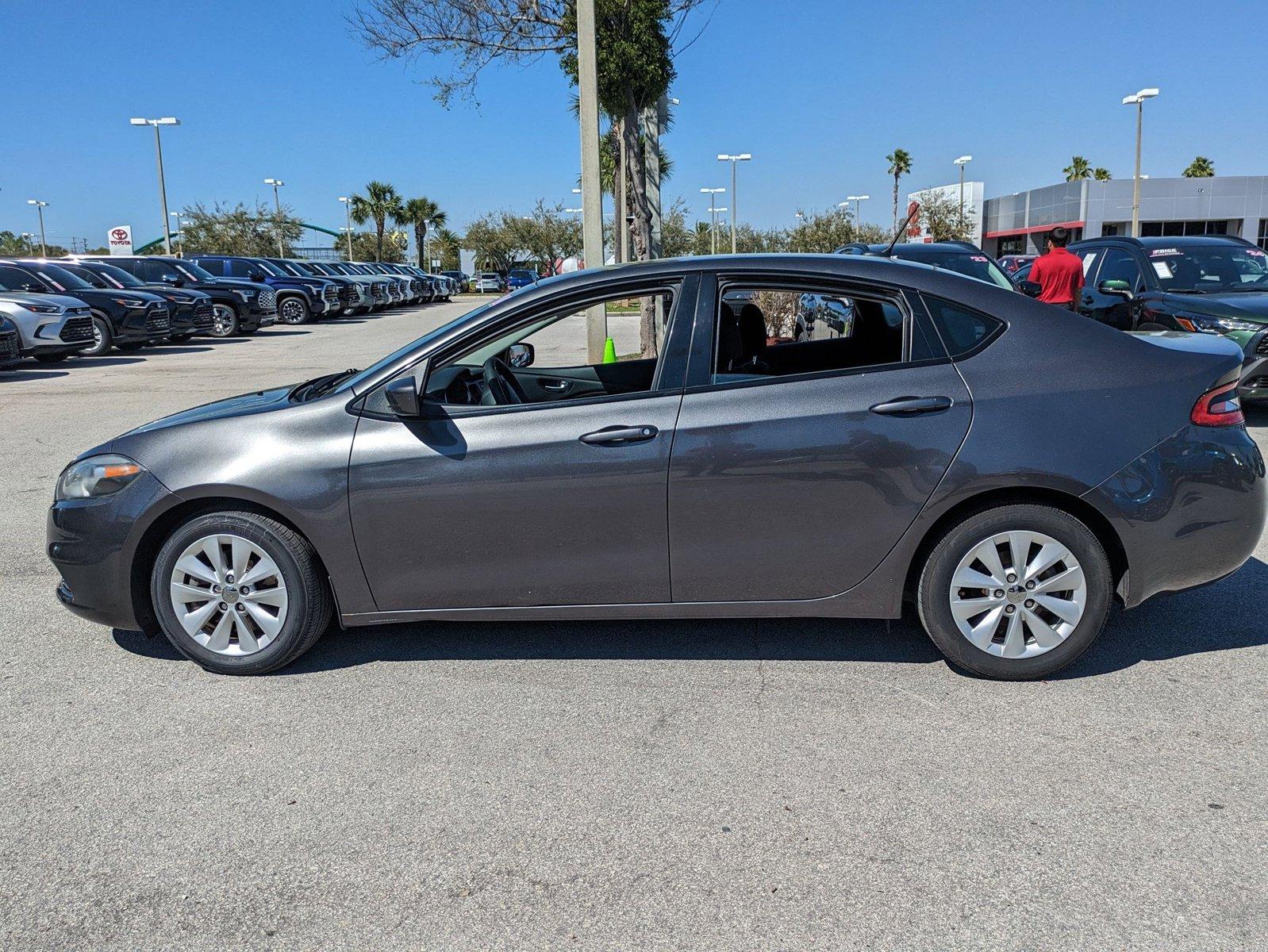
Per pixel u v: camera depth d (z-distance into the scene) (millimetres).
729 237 54281
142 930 2568
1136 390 3738
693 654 4250
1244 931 2451
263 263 29812
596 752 3432
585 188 11211
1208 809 2990
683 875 2740
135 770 3381
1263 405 9938
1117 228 53125
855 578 3854
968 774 3227
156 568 4070
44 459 8781
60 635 4652
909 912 2561
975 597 3852
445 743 3525
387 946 2490
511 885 2715
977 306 3836
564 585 3922
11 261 18438
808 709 3709
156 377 14898
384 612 4027
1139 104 35844
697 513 3814
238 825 3037
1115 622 4484
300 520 3912
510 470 3830
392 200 72688
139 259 23125
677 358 3873
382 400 3957
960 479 3695
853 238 37656
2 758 3477
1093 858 2764
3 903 2688
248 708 3834
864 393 3770
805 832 2926
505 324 3977
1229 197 51625
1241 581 4988
